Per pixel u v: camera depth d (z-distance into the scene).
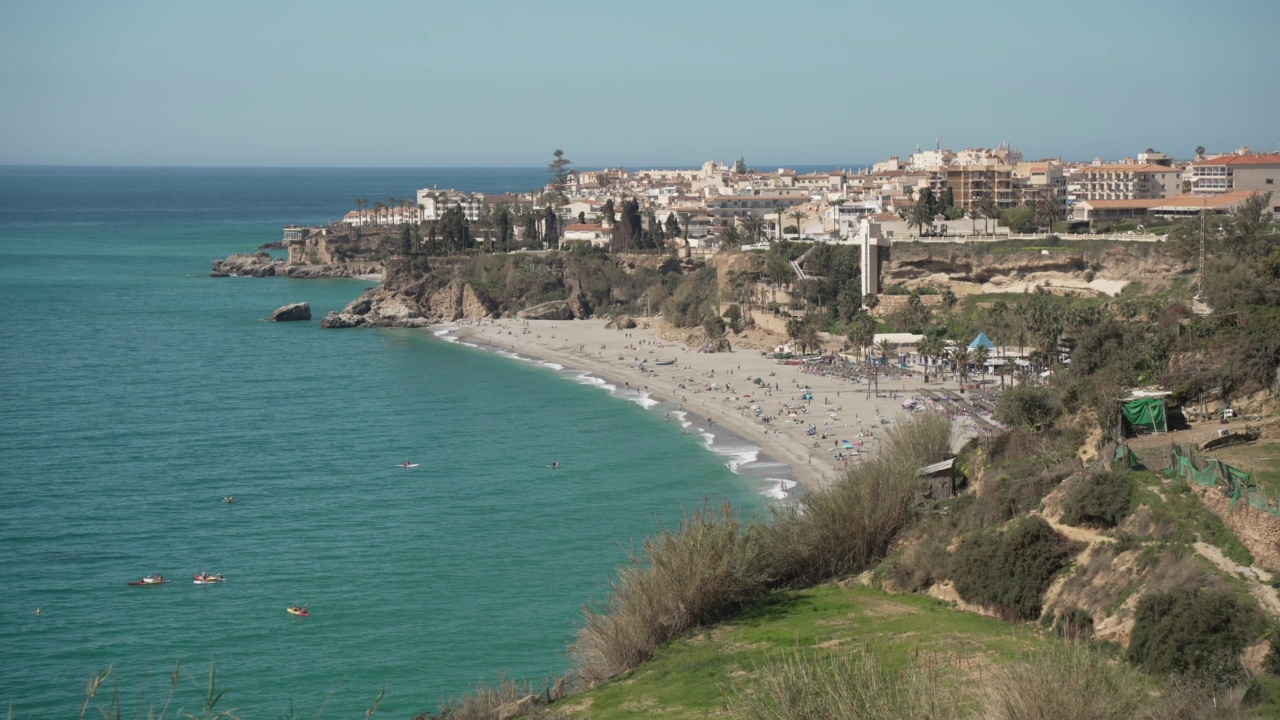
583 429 160.62
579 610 92.62
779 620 70.81
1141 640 53.19
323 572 102.94
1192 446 72.31
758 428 156.75
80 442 154.38
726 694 58.97
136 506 124.06
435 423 166.00
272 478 135.88
